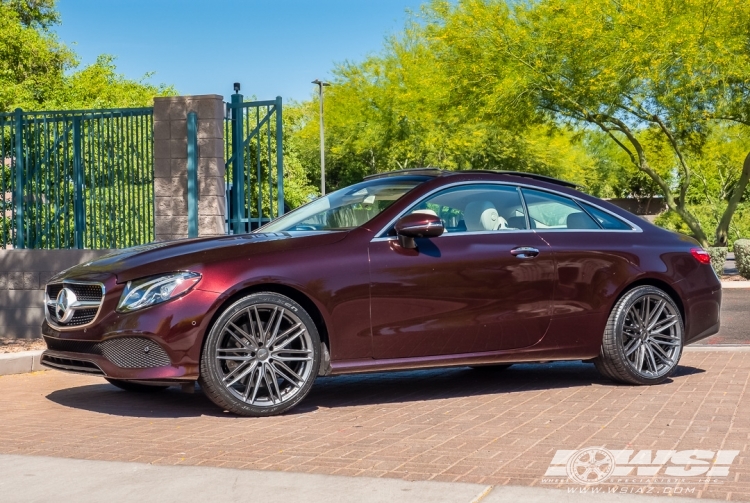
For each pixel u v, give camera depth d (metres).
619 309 7.16
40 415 6.22
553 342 6.95
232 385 6.02
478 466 4.52
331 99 48.16
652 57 22.19
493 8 24.98
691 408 6.12
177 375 5.84
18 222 11.03
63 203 10.95
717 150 34.94
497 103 25.02
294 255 6.19
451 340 6.58
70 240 10.98
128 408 6.49
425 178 6.97
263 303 6.02
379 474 4.38
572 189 7.43
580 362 8.85
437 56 28.06
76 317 6.21
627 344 7.20
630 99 23.92
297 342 6.27
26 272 10.75
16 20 31.17
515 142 44.50
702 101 23.08
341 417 6.04
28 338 10.76
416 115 43.94
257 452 4.90
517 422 5.72
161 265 6.01
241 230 10.87
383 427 5.63
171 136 10.63
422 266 6.48
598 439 5.15
